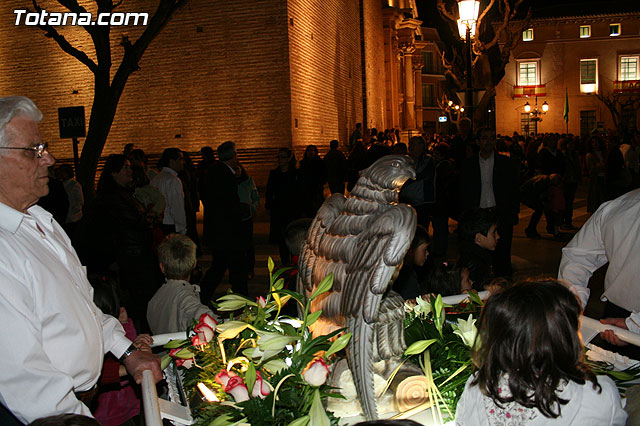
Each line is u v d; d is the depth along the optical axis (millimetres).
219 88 19234
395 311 2436
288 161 10031
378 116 36219
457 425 2168
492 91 17812
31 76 21062
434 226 10992
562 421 1922
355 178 14539
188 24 19297
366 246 2156
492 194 7891
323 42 23328
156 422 2104
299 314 2854
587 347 3021
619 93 50719
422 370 2545
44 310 2227
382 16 38094
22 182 2326
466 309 3266
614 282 3492
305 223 4848
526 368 1865
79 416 1942
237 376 2311
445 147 15594
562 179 12852
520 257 11000
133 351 2865
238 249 7512
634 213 3371
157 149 19828
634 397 2445
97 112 11586
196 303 4238
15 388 2086
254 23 18859
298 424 1990
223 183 7383
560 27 51250
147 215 6738
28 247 2264
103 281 3953
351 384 2469
